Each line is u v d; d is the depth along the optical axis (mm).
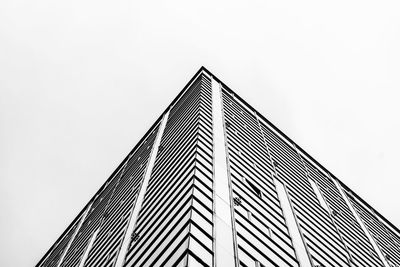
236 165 32656
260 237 24094
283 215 30812
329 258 29953
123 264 23359
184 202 22609
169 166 32969
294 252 25891
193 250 17766
